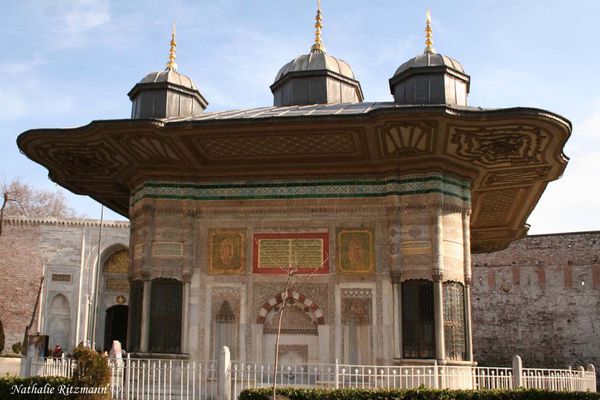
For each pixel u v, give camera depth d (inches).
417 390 428.5
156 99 607.5
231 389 479.8
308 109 585.9
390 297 540.1
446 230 547.2
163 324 555.2
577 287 1246.9
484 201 709.3
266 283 561.3
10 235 1467.8
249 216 575.2
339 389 429.7
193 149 548.1
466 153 544.4
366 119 487.2
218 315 563.8
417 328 525.3
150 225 572.7
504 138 512.4
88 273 1483.8
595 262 1240.2
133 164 586.9
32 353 523.5
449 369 513.7
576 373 613.0
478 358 1295.5
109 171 619.8
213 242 574.6
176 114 607.2
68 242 1489.9
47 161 598.5
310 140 526.9
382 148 537.0
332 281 552.4
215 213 579.8
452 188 560.1
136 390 482.6
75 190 707.4
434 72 566.9
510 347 1278.3
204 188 585.9
